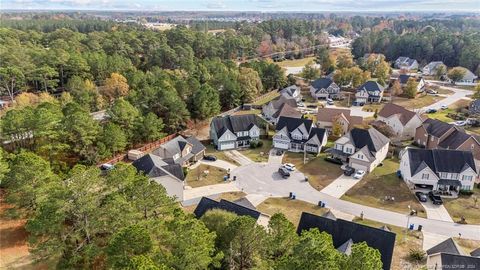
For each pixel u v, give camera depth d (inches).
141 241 1063.0
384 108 3609.7
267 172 2583.7
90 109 3408.0
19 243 1560.0
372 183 2411.4
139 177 1536.7
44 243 1251.8
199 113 3452.3
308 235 1119.0
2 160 1820.9
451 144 2751.0
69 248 1301.7
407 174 2379.4
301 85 5398.6
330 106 4404.5
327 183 2415.1
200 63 4894.2
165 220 1354.6
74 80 3646.7
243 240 1273.4
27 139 2276.1
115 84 3693.4
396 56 7391.7
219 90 4033.0
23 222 1718.8
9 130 2135.8
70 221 1397.6
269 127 3533.5
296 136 2989.7
